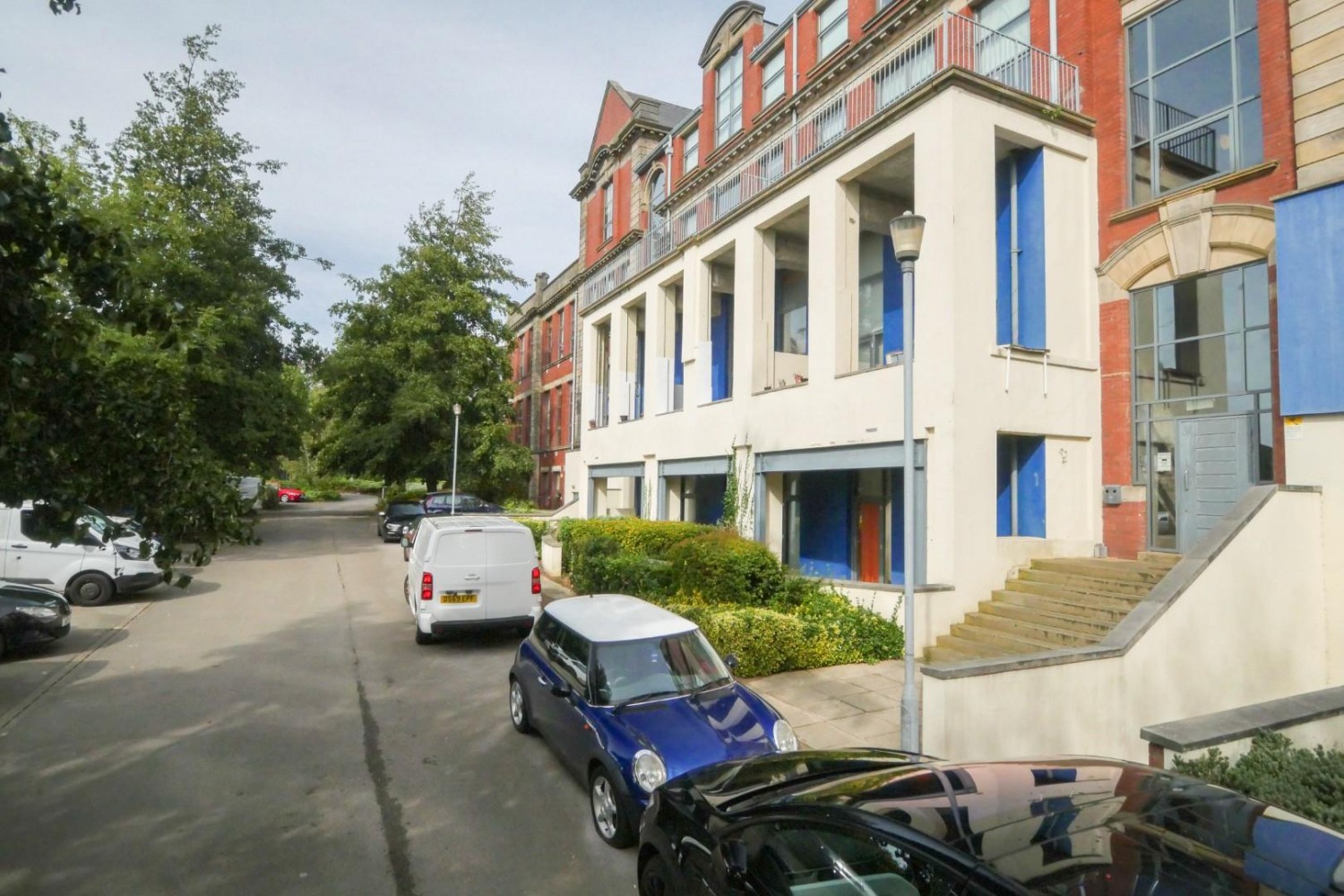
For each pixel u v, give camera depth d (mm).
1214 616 7953
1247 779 5355
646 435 19859
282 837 5320
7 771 6422
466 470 35344
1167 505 11297
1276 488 8727
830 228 13406
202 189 26312
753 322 15531
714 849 3535
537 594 11273
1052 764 3256
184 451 4125
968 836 2598
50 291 4000
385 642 11531
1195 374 11008
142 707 8180
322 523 34938
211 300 24469
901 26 15016
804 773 4137
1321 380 8883
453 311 35344
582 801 6027
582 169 33125
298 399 28328
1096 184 12461
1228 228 10508
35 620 10023
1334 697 6543
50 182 4559
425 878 4812
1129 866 2352
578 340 33062
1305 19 9383
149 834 5312
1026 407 11398
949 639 10133
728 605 10992
